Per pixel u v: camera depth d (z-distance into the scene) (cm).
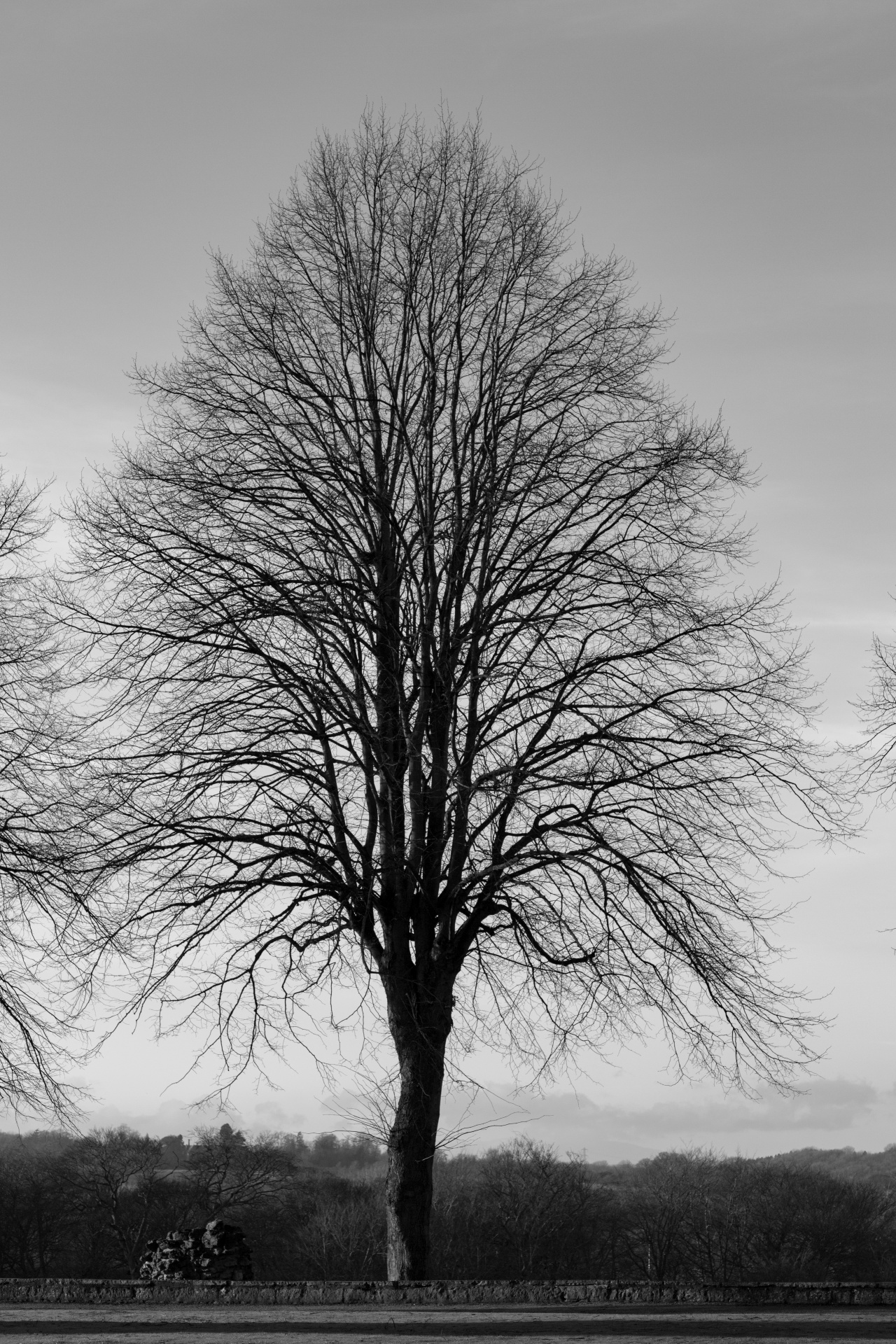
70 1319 1319
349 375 2169
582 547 2084
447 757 2058
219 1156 5991
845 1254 7362
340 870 2081
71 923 2141
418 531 2091
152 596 2014
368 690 2023
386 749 2047
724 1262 7225
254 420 2109
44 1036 2430
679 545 2095
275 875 1980
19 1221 6175
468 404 2170
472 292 2192
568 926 2003
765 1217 7344
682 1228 7406
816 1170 8156
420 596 2078
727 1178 7694
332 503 2058
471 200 2208
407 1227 1917
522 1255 5841
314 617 1953
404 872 2031
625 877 2002
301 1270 6194
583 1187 6347
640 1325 1207
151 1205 6256
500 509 2088
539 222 2208
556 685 1995
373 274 2178
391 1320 1286
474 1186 6128
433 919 2045
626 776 1983
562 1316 1310
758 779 2014
